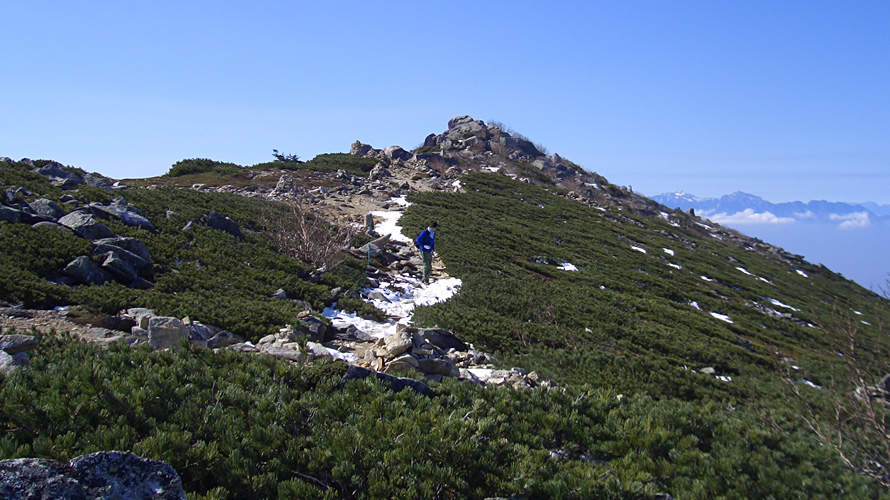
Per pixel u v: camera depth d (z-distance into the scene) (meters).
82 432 5.19
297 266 19.66
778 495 7.14
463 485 5.62
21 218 15.83
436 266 24.69
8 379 6.04
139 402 5.79
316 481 5.43
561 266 31.06
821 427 9.93
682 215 73.00
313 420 6.50
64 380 5.84
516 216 42.84
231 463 5.23
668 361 17.39
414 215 34.19
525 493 5.81
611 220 51.91
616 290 28.45
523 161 74.00
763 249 66.44
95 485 3.86
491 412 7.66
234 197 29.28
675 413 8.92
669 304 27.98
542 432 7.52
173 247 17.59
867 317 24.12
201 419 5.89
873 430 9.06
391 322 16.50
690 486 6.88
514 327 16.52
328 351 11.34
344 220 31.06
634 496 6.09
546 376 12.69
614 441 7.76
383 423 6.46
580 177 73.69
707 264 44.75
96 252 14.73
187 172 41.50
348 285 19.11
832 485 7.70
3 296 11.52
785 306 36.56
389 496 5.36
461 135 82.56
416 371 10.09
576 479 6.20
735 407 12.93
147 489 4.00
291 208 29.05
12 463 3.78
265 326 12.95
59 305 12.02
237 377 7.20
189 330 10.54
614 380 13.56
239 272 17.39
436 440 6.14
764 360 20.88
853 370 11.01
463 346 14.40
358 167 51.66
